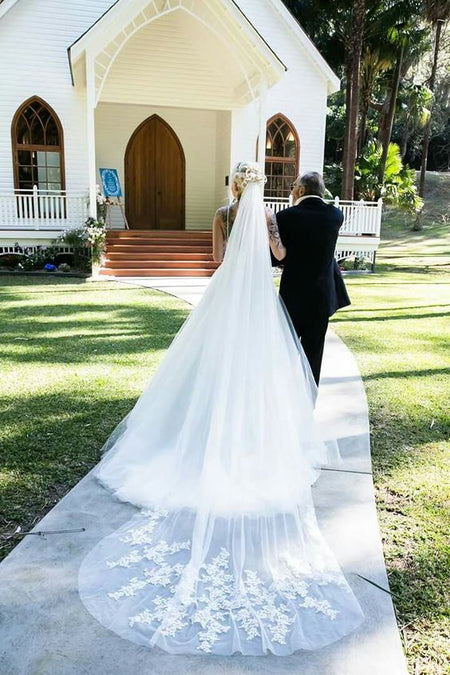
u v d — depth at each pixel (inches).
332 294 136.1
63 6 525.0
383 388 188.7
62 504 108.0
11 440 139.9
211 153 650.8
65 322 286.7
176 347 127.9
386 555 95.1
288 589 84.9
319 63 583.2
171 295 381.1
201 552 91.0
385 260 754.8
